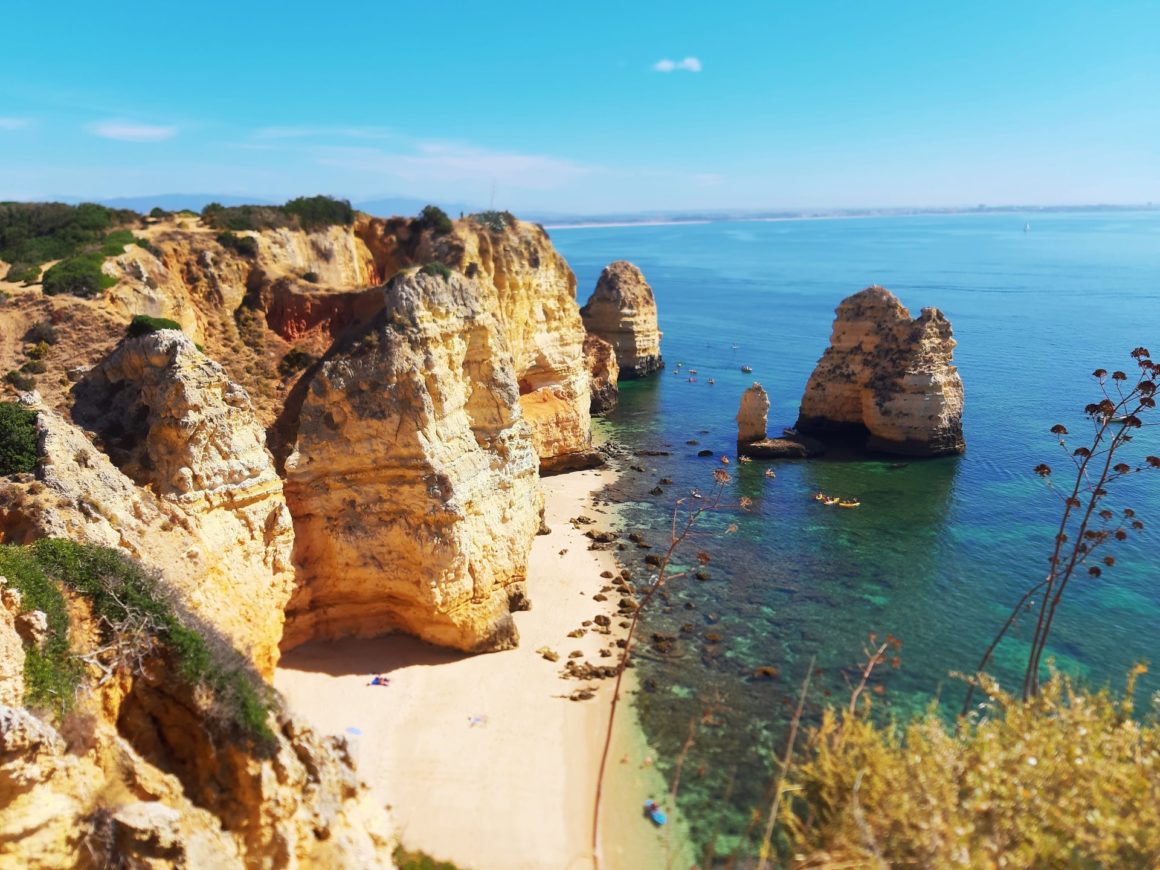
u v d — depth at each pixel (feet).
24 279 125.49
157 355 97.76
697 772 95.96
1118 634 127.85
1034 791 46.60
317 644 122.62
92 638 60.13
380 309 129.39
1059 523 174.60
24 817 46.80
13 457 76.95
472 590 122.11
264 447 105.91
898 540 168.14
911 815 45.19
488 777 94.73
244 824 55.26
